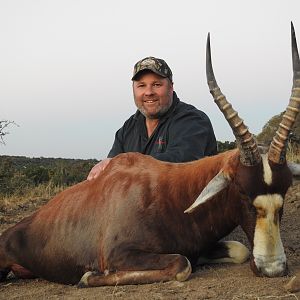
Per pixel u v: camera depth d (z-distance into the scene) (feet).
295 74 5.29
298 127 17.78
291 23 5.39
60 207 6.64
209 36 5.43
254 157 5.26
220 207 5.82
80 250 6.23
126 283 5.62
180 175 6.06
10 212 12.49
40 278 6.91
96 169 6.76
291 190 11.07
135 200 6.01
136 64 7.58
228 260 6.43
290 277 5.33
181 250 5.92
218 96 5.36
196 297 4.94
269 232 5.32
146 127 7.77
